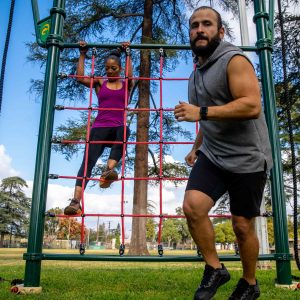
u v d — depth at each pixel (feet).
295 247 12.62
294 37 42.29
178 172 47.50
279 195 11.34
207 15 7.54
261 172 7.45
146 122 43.80
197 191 7.34
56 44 12.26
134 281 12.67
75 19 44.34
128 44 12.89
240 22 22.94
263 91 12.29
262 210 19.63
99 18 44.52
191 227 7.38
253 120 7.38
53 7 12.48
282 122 43.86
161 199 12.17
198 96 7.77
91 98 12.61
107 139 13.43
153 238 124.77
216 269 7.29
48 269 18.78
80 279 13.10
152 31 47.75
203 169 7.59
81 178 12.01
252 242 7.77
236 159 7.36
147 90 44.78
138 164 42.45
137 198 41.73
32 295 9.30
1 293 9.43
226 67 7.15
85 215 11.62
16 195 146.00
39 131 11.39
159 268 20.33
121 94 13.73
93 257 10.73
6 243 152.46
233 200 7.63
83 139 43.62
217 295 9.26
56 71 12.10
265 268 20.03
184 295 9.25
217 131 7.39
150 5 46.88
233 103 6.73
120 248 11.22
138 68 47.75
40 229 10.71
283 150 43.86
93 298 8.73
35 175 11.03
